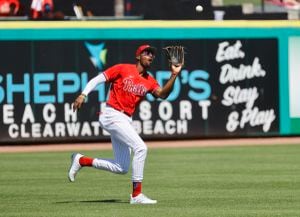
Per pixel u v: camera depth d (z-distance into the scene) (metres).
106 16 76.62
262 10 77.88
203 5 73.06
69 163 54.22
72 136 70.25
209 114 72.12
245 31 72.44
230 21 72.19
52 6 75.50
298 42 73.38
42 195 38.09
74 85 70.12
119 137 33.97
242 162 53.34
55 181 44.03
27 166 52.47
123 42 70.69
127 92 33.84
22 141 69.56
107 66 70.50
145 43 70.81
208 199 35.84
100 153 61.34
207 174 46.44
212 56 71.94
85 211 32.28
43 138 69.88
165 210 32.34
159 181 43.31
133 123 70.75
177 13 73.50
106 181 44.00
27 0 74.44
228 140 71.88
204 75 71.81
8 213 32.16
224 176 45.22
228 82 72.38
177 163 53.28
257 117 72.94
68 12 76.00
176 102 71.50
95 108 70.31
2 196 37.78
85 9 76.62
